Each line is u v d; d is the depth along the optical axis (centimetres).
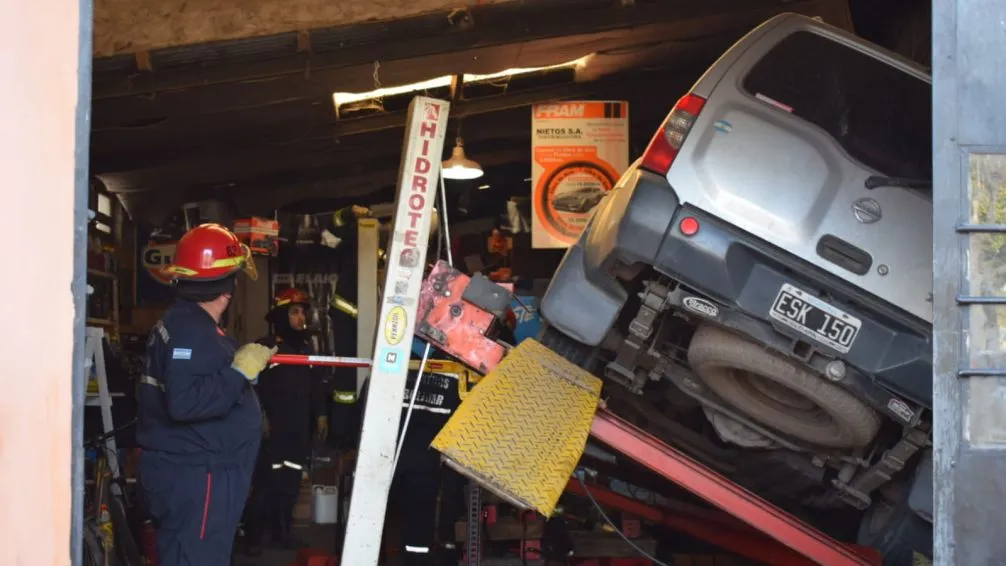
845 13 812
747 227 505
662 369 564
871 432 522
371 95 892
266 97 784
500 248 1274
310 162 1062
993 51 340
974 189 337
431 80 864
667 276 521
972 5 341
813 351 505
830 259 500
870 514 589
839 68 548
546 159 973
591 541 762
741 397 545
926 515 518
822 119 534
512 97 959
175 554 475
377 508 490
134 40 679
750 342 511
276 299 924
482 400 512
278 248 1243
